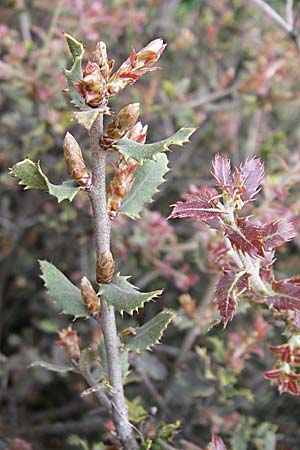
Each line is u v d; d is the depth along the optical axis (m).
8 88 0.43
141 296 0.21
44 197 0.47
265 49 0.47
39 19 0.50
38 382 0.46
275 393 0.38
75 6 0.43
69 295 0.24
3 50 0.44
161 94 0.46
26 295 0.52
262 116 0.51
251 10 0.52
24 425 0.44
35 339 0.50
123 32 0.51
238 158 0.52
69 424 0.41
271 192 0.33
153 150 0.20
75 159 0.21
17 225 0.47
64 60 0.42
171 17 0.58
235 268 0.25
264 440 0.31
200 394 0.33
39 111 0.42
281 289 0.24
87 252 0.47
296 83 0.54
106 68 0.20
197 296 0.44
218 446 0.25
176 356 0.40
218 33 0.54
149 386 0.35
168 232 0.38
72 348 0.25
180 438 0.32
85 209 0.42
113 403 0.24
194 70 0.56
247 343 0.31
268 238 0.24
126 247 0.42
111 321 0.23
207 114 0.51
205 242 0.33
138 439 0.27
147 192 0.23
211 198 0.23
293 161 0.38
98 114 0.20
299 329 0.25
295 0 0.49
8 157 0.44
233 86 0.46
